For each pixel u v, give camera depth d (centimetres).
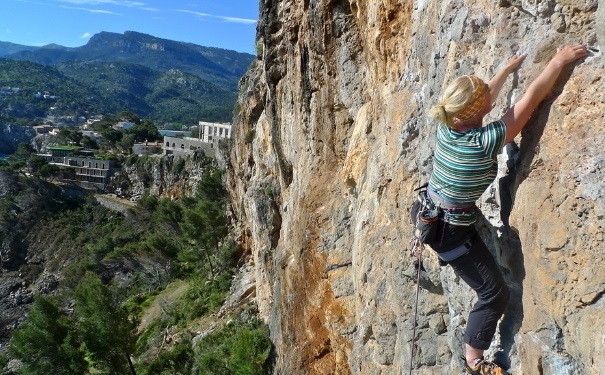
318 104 1192
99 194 8869
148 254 4822
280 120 1617
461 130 390
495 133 374
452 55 537
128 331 2491
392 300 703
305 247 1146
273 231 2028
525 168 398
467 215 394
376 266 750
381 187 789
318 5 1104
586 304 343
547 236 369
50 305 2508
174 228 5778
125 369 2512
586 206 344
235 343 2036
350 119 1117
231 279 3166
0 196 8256
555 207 365
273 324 1741
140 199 8062
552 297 369
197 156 7488
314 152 1227
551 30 405
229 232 3862
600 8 365
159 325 3189
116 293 4206
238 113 3014
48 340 2422
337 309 1057
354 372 884
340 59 1097
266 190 2039
